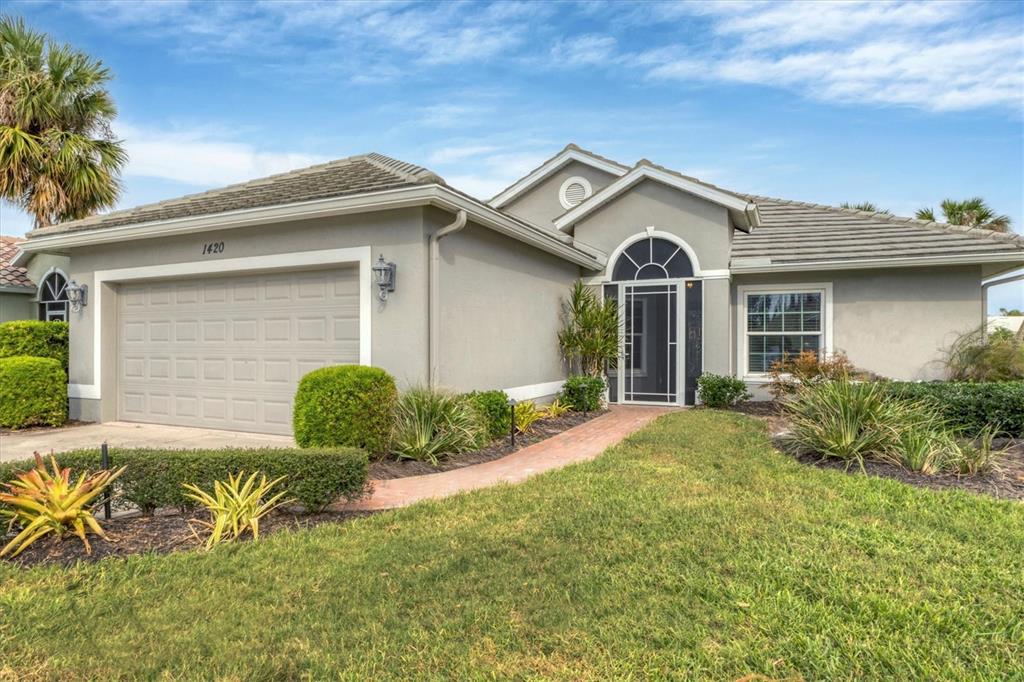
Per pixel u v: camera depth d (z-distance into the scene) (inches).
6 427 442.9
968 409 363.9
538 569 175.3
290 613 151.0
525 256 482.6
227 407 425.7
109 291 476.4
